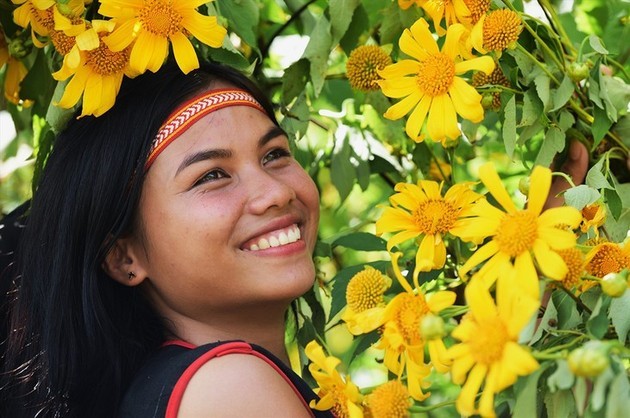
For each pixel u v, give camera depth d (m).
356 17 2.46
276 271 2.11
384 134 2.71
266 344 2.26
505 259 1.63
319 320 2.55
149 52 2.05
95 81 2.09
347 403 1.77
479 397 1.73
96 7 2.23
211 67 2.23
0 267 2.55
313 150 3.00
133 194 2.14
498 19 1.97
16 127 2.81
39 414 2.28
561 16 2.98
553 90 2.09
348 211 3.50
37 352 2.32
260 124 2.19
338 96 3.12
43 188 2.29
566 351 1.53
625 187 2.12
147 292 2.26
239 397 1.88
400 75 2.00
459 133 1.96
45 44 2.25
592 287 1.78
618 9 2.87
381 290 1.80
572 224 1.60
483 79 2.13
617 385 1.47
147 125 2.14
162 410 1.92
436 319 1.59
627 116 2.16
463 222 1.86
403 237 1.90
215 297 2.14
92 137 2.20
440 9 2.04
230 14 2.41
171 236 2.12
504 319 1.52
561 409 1.70
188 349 2.11
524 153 2.79
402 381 1.95
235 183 2.13
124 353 2.21
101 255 2.19
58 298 2.25
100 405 2.22
